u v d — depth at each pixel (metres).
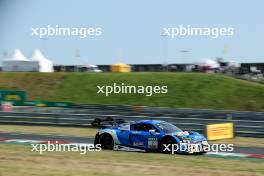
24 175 17.03
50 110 53.88
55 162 20.42
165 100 69.69
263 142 33.25
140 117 42.59
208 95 69.06
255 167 20.06
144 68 103.50
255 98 66.62
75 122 43.94
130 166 19.52
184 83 73.19
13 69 103.19
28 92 80.06
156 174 17.59
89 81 79.56
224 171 18.50
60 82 81.31
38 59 104.88
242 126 37.12
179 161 21.73
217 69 95.50
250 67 95.19
